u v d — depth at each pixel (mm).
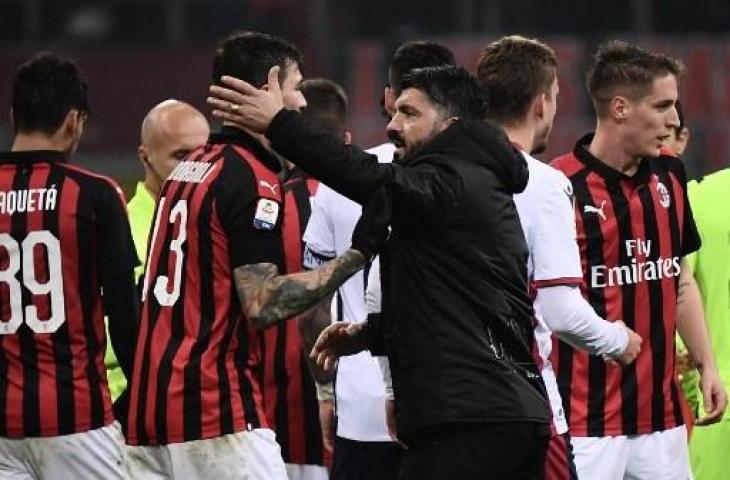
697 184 24078
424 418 16328
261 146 18062
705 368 22266
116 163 71188
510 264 16672
